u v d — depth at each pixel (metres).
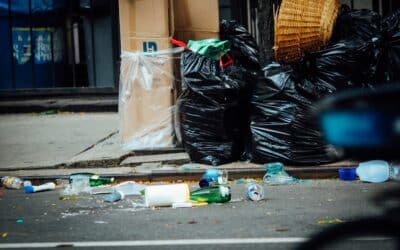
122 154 11.77
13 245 7.09
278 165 10.28
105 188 10.14
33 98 18.45
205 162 10.95
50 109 17.98
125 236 7.35
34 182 10.67
